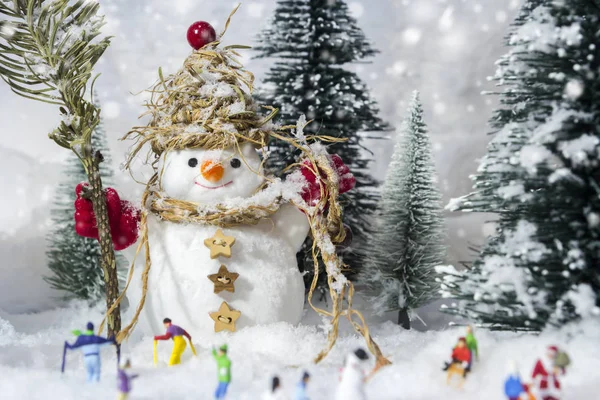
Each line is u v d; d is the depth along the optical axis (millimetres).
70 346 437
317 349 481
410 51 888
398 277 626
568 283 479
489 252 507
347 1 885
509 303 484
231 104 503
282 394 383
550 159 481
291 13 669
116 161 815
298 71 664
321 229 493
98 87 836
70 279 666
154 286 493
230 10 858
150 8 850
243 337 485
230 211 492
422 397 414
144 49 853
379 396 416
